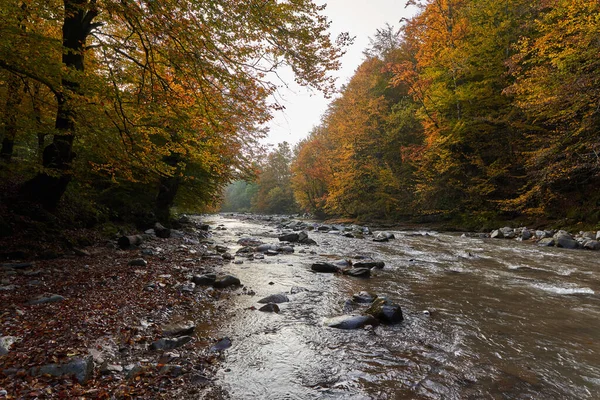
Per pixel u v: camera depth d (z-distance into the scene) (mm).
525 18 23406
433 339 4793
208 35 5742
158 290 6645
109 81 7359
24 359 3527
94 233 11797
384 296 7012
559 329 5211
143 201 17344
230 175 16719
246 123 11609
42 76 6660
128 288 6590
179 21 5500
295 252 13141
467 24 25219
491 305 6453
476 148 24719
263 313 5828
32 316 4746
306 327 5207
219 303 6297
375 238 17719
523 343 4672
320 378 3646
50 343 3977
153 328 4820
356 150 35719
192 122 7969
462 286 7914
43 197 10086
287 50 6629
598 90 15531
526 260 11562
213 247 13922
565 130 18594
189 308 5875
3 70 7281
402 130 33500
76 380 3223
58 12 6488
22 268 7328
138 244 11469
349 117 35438
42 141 11352
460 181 25734
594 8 15922
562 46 17172
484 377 3713
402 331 5090
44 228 9508
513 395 3361
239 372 3730
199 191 19781
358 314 5574
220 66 6344
